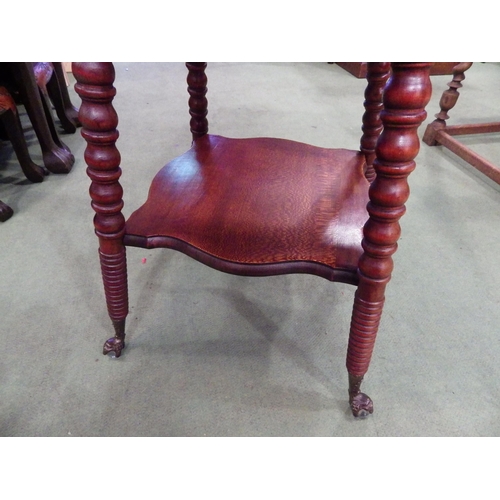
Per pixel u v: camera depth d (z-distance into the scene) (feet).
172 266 2.97
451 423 2.04
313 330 2.51
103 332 2.46
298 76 6.91
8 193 3.74
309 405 2.11
